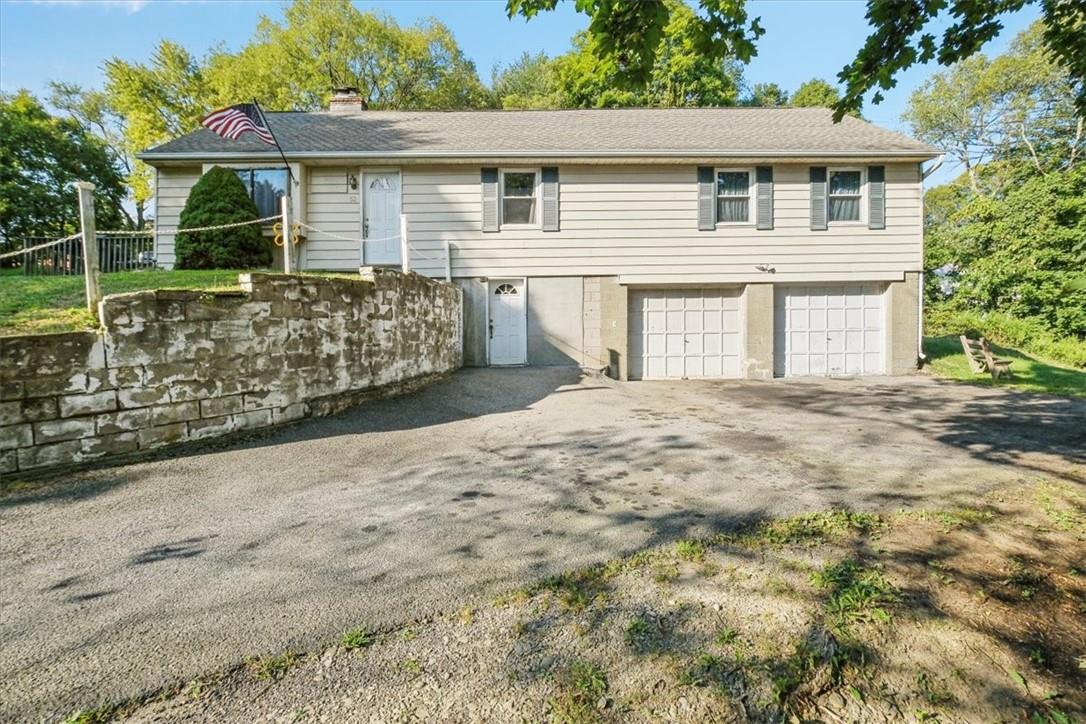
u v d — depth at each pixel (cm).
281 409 589
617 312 1211
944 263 2023
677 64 2220
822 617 252
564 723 190
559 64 2511
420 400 761
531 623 247
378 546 325
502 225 1197
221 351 529
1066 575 294
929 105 2834
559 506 391
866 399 903
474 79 3170
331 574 291
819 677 216
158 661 219
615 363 1212
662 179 1207
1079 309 1559
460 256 1191
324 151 1125
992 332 1683
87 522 350
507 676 212
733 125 1388
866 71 450
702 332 1249
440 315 965
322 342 638
